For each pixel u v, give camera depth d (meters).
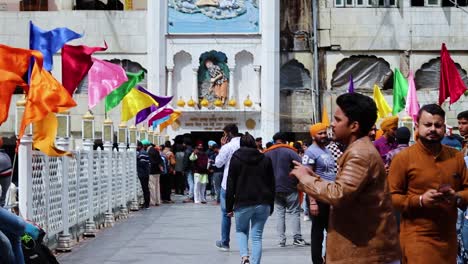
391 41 44.44
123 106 27.30
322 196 6.70
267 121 43.38
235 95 43.97
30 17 43.97
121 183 25.05
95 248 16.67
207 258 15.21
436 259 8.04
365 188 6.73
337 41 44.47
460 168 8.32
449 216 8.11
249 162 12.98
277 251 16.30
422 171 8.20
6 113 11.60
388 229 6.77
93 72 21.64
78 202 17.69
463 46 44.25
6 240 8.81
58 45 15.30
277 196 17.02
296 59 44.44
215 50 43.84
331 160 13.47
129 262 14.60
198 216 25.20
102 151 21.41
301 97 44.47
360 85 44.59
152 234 19.55
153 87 43.75
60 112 14.54
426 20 44.38
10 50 12.30
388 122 12.63
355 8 44.53
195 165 31.97
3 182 11.49
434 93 44.31
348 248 6.74
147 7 44.53
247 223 13.10
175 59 44.19
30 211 13.08
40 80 12.43
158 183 30.48
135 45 44.38
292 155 16.89
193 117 43.59
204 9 44.00
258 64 43.75
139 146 30.11
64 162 15.94
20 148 13.02
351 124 6.96
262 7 43.91
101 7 46.50
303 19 44.56
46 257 9.94
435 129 8.18
